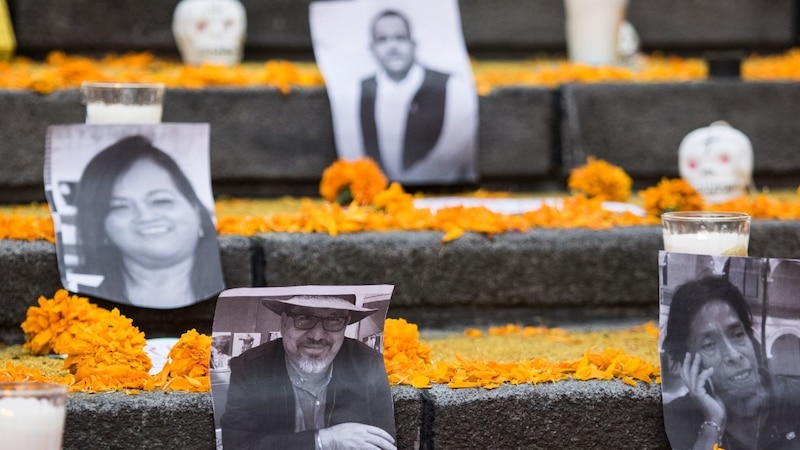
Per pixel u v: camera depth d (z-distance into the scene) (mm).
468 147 3838
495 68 4594
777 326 2400
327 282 3010
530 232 3148
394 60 3805
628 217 3275
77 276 2768
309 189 3865
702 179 3508
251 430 2244
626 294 3188
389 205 3199
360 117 3748
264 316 2252
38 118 3539
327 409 2285
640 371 2500
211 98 3719
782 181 4148
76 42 4605
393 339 2498
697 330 2420
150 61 4582
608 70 4113
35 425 1922
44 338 2623
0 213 3244
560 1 5043
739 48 5273
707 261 2416
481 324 3135
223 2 4094
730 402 2402
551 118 3971
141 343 2418
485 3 4992
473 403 2391
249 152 3762
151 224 2840
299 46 4848
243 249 2949
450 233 3068
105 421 2256
